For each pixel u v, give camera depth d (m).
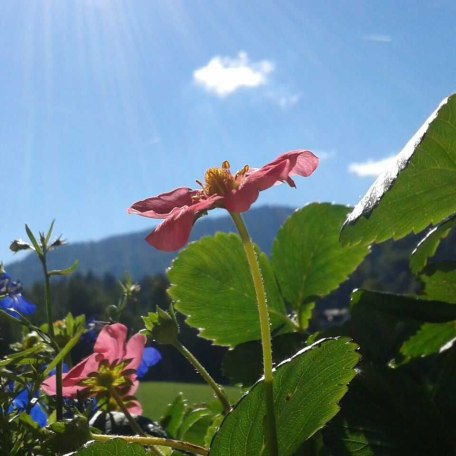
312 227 0.19
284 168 0.11
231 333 0.18
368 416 0.13
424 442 0.13
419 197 0.13
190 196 0.11
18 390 0.11
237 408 0.10
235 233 0.18
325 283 0.19
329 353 0.10
